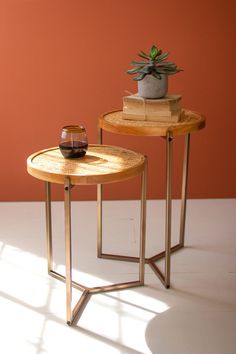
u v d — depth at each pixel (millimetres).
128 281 2621
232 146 3617
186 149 2855
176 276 2664
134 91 3512
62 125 3553
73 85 3496
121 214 3436
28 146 3578
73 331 2221
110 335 2193
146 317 2318
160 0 3396
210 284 2588
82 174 2131
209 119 3574
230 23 3434
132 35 3436
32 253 2895
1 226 3246
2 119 3529
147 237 3107
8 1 3352
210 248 2971
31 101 3510
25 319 2293
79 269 2732
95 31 3422
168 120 2537
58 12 3385
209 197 3701
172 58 3479
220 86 3527
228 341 2154
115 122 2551
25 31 3402
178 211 3480
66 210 2158
